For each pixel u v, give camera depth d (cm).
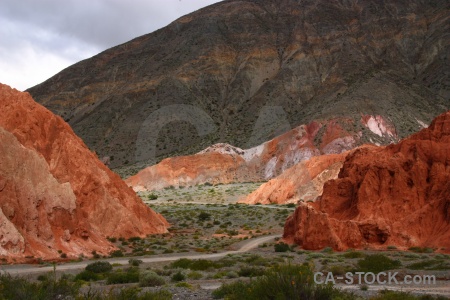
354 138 16150
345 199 6444
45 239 4678
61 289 2208
